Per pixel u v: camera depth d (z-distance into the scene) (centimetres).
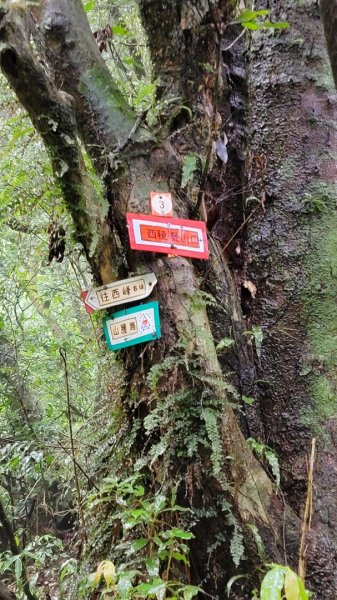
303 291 152
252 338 150
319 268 152
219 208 158
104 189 121
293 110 158
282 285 153
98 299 122
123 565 111
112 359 138
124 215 120
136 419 126
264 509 120
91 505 120
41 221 207
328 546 133
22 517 276
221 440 115
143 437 125
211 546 117
